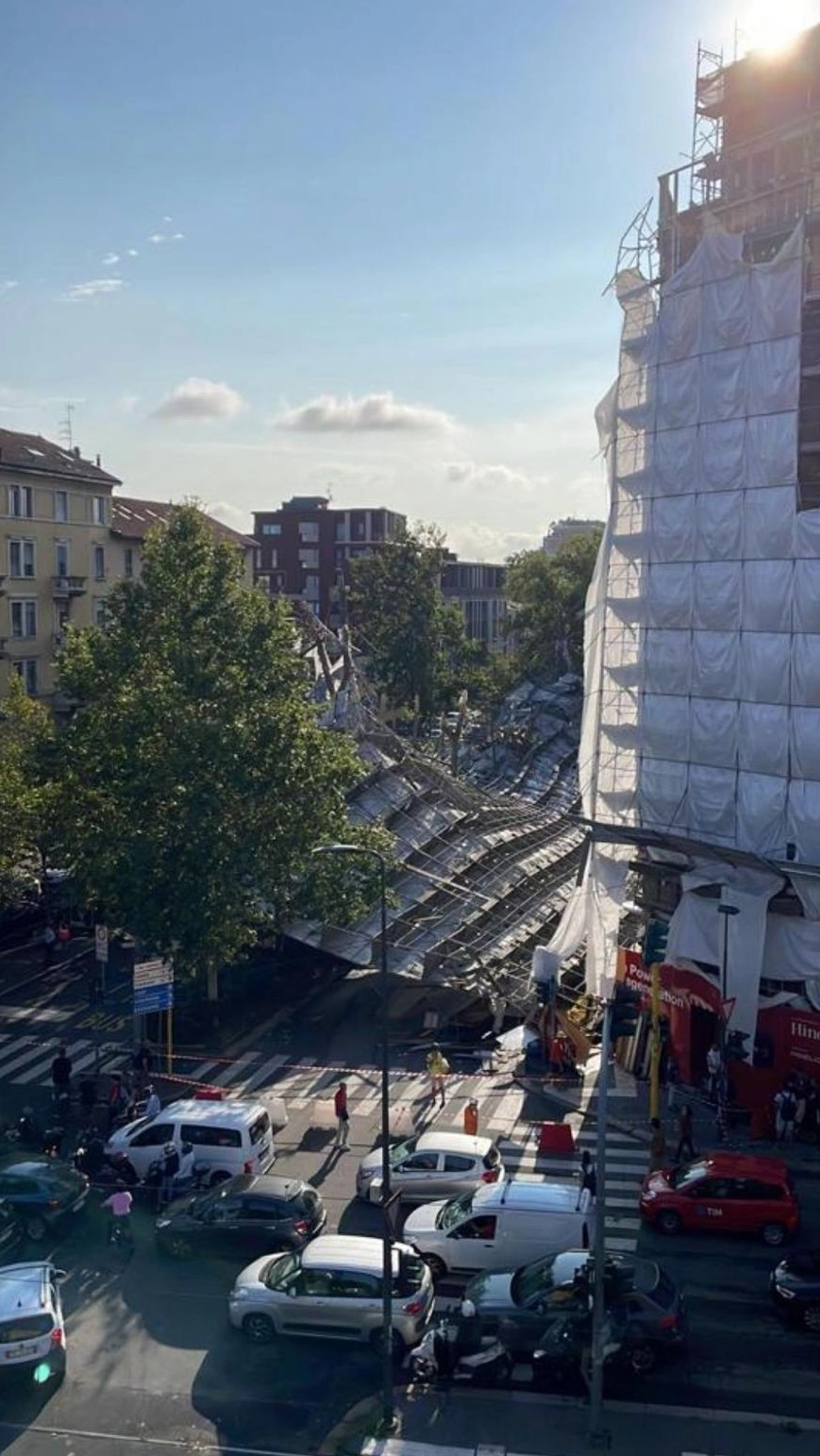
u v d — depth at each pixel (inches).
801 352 1379.2
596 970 1614.2
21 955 2033.7
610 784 1712.6
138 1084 1412.4
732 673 1451.8
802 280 1358.3
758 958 1357.0
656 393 1547.7
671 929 1473.9
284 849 1581.0
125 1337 915.4
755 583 1418.6
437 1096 1424.7
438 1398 830.5
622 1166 1245.1
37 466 2797.7
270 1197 1042.1
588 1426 796.0
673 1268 1017.5
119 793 1547.7
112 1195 1106.7
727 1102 1375.5
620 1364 838.5
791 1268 938.7
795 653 1376.7
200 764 1526.8
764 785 1416.1
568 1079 1482.5
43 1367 840.3
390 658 3983.8
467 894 1886.1
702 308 1469.0
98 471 3085.6
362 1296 888.3
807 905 1309.1
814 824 1359.5
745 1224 1068.5
